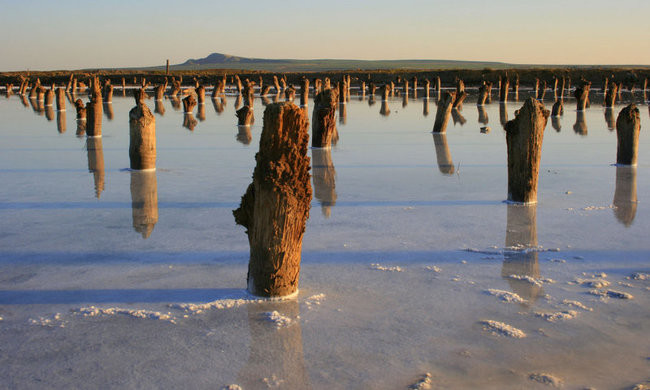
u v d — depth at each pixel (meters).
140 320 4.73
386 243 6.89
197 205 8.93
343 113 29.66
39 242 6.96
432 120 25.19
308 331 4.51
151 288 5.45
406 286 5.48
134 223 7.85
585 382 3.74
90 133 18.38
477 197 9.49
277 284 5.11
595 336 4.39
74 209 8.66
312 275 5.80
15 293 5.32
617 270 5.90
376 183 10.78
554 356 4.09
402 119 25.83
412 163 13.23
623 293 5.25
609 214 8.27
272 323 4.64
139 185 10.56
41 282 5.61
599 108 31.86
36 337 4.43
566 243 6.86
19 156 14.27
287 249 5.07
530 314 4.81
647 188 10.14
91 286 5.50
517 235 7.22
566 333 4.45
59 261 6.25
